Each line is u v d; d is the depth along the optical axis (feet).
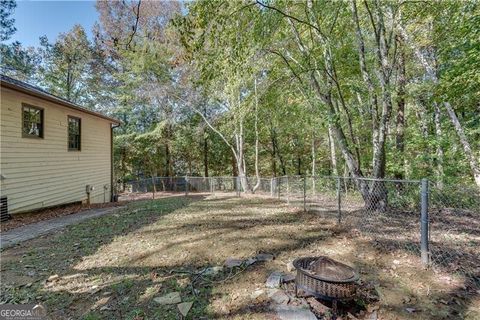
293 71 21.86
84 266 10.95
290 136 59.00
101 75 57.31
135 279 9.76
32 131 24.07
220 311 7.72
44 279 9.84
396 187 19.70
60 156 27.68
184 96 48.62
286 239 13.89
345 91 26.27
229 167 68.39
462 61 20.34
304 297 8.25
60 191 27.68
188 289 9.00
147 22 39.88
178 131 56.49
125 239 14.40
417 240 13.25
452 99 23.27
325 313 7.61
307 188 28.71
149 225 17.43
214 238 14.21
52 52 55.57
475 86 21.59
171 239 14.24
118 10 40.65
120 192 55.11
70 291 8.98
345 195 23.71
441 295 8.42
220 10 13.74
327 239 13.79
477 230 14.79
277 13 17.07
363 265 10.68
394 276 9.70
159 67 43.98
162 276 9.98
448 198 15.57
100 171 36.24
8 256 12.21
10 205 21.25
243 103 37.58
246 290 8.84
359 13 22.27
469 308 7.74
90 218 20.66
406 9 21.20
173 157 65.16
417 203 19.16
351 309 7.79
